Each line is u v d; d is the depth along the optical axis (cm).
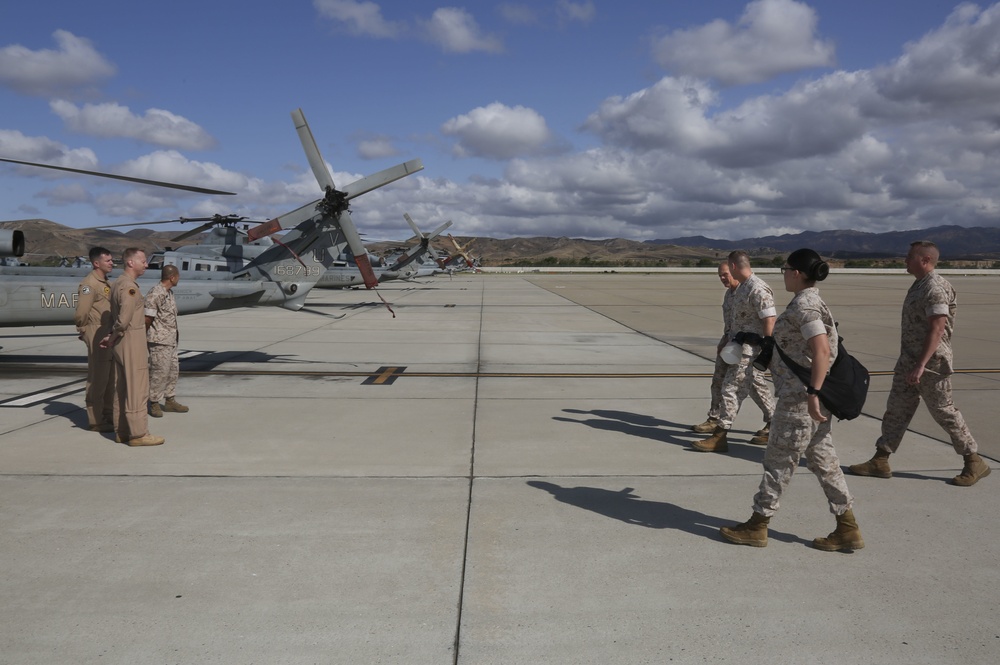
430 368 1059
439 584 338
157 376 710
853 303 2656
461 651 279
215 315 2041
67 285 991
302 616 306
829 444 377
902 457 572
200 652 276
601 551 379
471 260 6944
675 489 489
